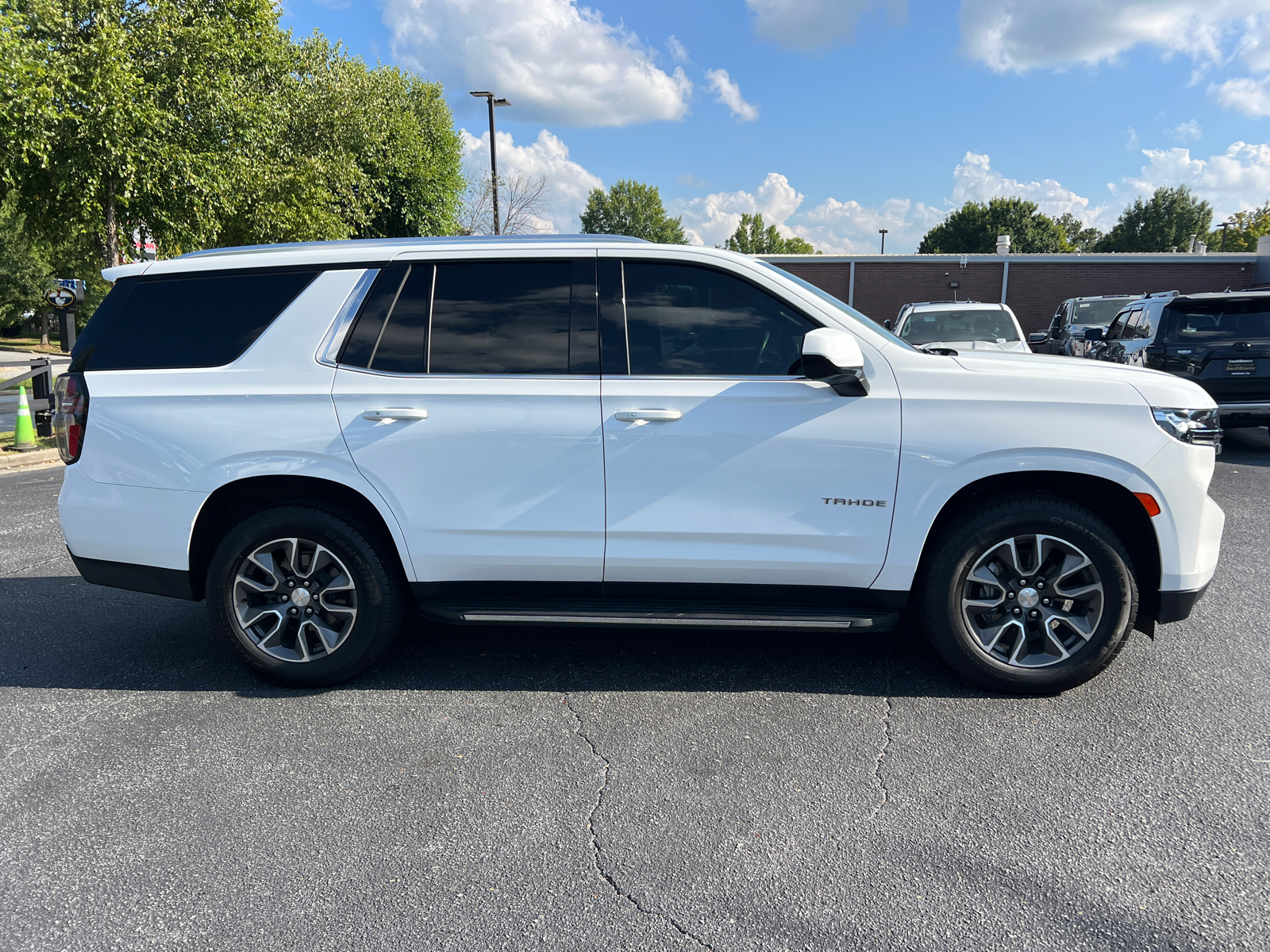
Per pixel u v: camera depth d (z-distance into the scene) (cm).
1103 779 270
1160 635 400
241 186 1565
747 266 334
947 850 233
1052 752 288
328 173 1961
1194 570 317
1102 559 314
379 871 226
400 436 328
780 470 320
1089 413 311
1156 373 335
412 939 199
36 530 665
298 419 330
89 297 4550
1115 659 371
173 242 1474
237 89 1552
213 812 256
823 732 305
